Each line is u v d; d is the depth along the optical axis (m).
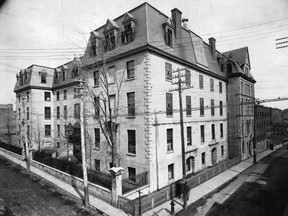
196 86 22.89
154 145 16.42
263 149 42.47
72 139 24.86
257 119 39.94
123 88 18.27
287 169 24.03
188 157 20.64
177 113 19.39
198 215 12.16
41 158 22.89
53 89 34.25
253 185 17.89
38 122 31.64
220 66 30.08
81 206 12.98
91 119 21.88
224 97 30.30
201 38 26.88
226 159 29.62
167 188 15.48
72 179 16.89
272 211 12.59
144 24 17.02
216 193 15.90
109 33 19.52
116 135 18.77
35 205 12.85
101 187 14.29
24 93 35.06
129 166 17.36
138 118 16.81
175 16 20.47
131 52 17.19
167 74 18.50
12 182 17.38
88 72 22.44
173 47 19.33
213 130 26.56
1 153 32.00
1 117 42.19
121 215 11.82
